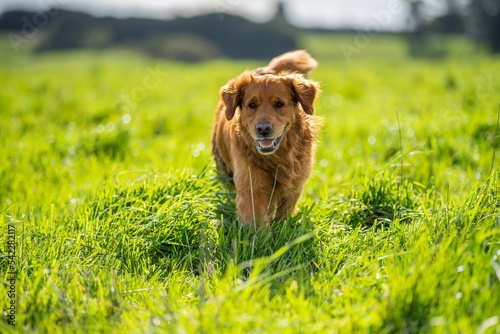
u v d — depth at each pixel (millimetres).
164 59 44375
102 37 51375
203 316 3424
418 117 10219
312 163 5918
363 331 3285
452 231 4203
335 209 5547
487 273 3654
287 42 50906
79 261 4535
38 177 7473
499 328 3182
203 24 54156
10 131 10758
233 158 5754
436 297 3500
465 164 7281
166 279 4430
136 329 3453
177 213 5152
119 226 5000
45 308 3818
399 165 6645
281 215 5684
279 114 5387
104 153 8781
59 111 13375
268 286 3809
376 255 4422
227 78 21875
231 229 5094
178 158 8219
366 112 12742
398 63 31594
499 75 15148
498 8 37344
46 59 41531
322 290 3908
